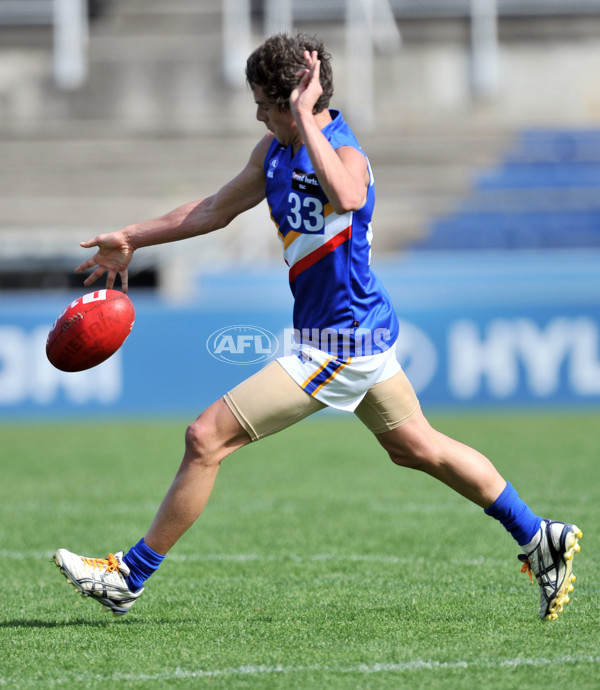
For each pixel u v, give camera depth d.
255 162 13.64
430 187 76.44
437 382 51.59
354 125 83.62
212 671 11.52
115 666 11.84
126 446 40.22
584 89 85.38
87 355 13.38
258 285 55.50
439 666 11.52
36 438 43.44
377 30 85.00
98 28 91.12
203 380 52.56
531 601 15.02
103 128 85.62
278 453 38.28
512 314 51.41
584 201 74.00
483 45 84.88
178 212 14.06
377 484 29.62
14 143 83.88
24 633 13.60
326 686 10.84
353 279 12.61
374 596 15.55
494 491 13.20
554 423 45.03
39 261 71.06
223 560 18.84
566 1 85.75
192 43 90.06
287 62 12.07
